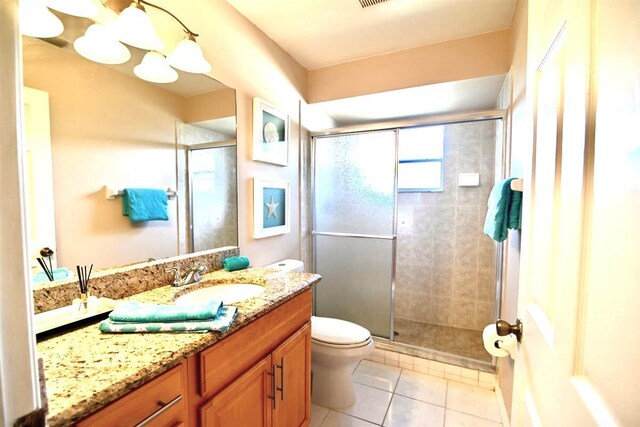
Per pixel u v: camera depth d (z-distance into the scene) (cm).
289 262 208
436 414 167
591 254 44
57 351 72
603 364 39
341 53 215
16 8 28
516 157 157
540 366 64
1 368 27
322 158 248
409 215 279
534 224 75
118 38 111
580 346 46
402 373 207
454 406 173
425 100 234
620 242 36
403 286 286
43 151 96
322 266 255
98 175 110
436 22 177
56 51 98
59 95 99
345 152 240
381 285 234
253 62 182
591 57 44
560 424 51
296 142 230
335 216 247
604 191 40
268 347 112
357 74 225
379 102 238
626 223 35
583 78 46
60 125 99
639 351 31
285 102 214
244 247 180
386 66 215
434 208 270
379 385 193
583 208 46
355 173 238
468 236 260
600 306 41
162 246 134
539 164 72
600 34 42
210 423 85
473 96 225
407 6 163
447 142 262
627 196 34
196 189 149
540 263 69
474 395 183
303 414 140
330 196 248
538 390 65
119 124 116
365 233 238
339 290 250
